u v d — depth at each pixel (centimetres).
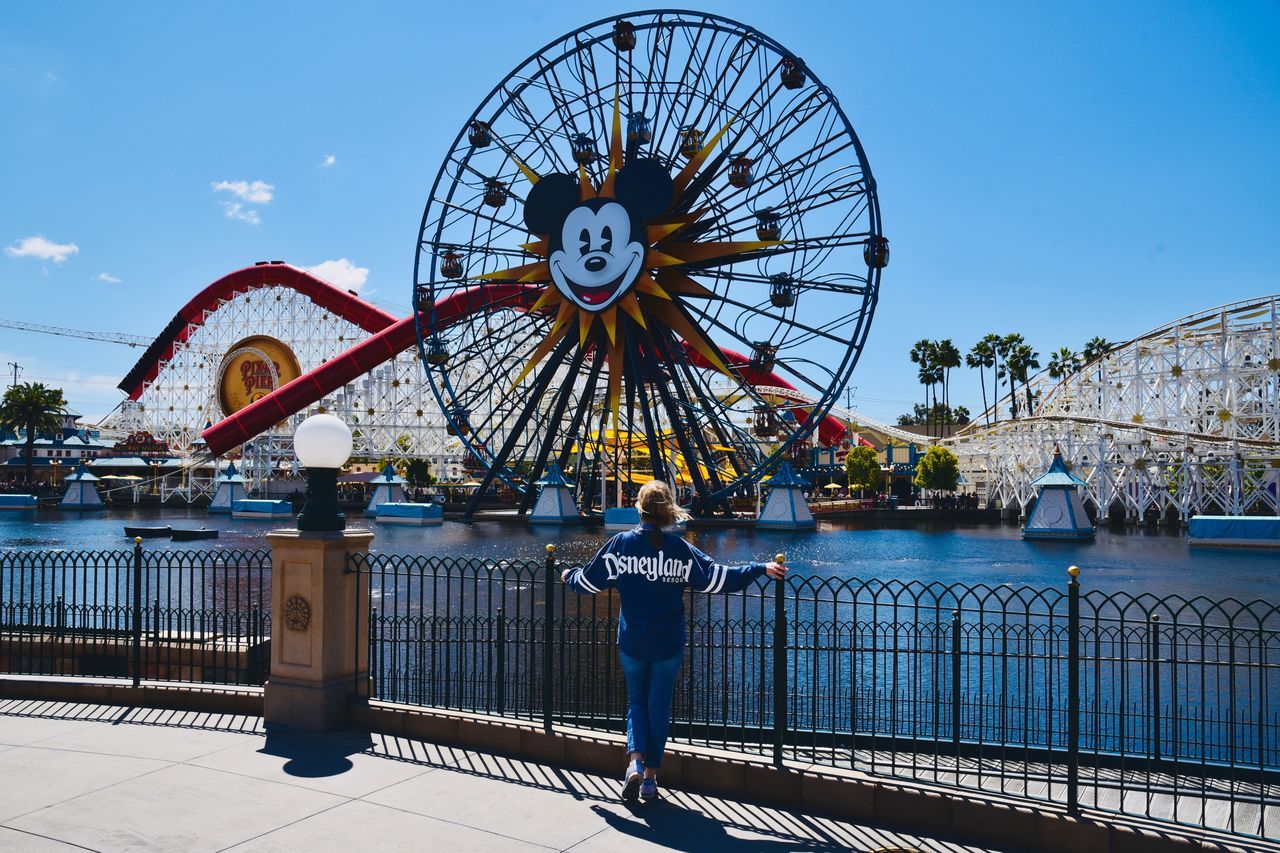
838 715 1546
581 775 905
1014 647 2245
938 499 11456
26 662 1700
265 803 813
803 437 5162
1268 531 6375
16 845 702
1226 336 9356
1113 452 10150
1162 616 2936
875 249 4772
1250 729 1510
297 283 11962
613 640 2323
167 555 1653
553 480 8506
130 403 15188
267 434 11950
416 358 11288
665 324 5553
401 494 10188
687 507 7725
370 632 1212
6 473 16088
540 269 5591
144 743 1001
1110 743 1420
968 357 13850
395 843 725
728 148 5281
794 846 735
